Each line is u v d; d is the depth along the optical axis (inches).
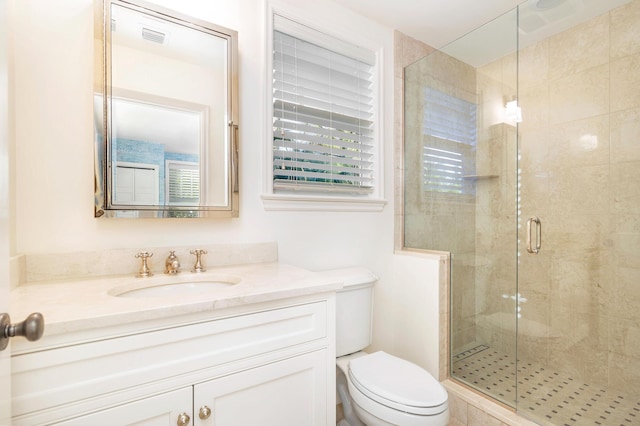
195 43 50.2
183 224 50.0
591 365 68.9
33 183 39.4
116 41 43.9
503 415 55.4
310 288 38.5
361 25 72.3
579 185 72.2
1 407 18.0
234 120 53.5
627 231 65.5
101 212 42.6
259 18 57.6
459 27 78.5
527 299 78.1
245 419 34.4
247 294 34.0
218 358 32.6
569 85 73.9
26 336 17.8
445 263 69.0
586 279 70.7
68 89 41.6
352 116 71.7
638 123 64.2
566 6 67.2
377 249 75.1
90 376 26.3
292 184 62.4
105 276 43.2
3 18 18.5
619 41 66.6
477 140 84.8
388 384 44.9
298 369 38.5
